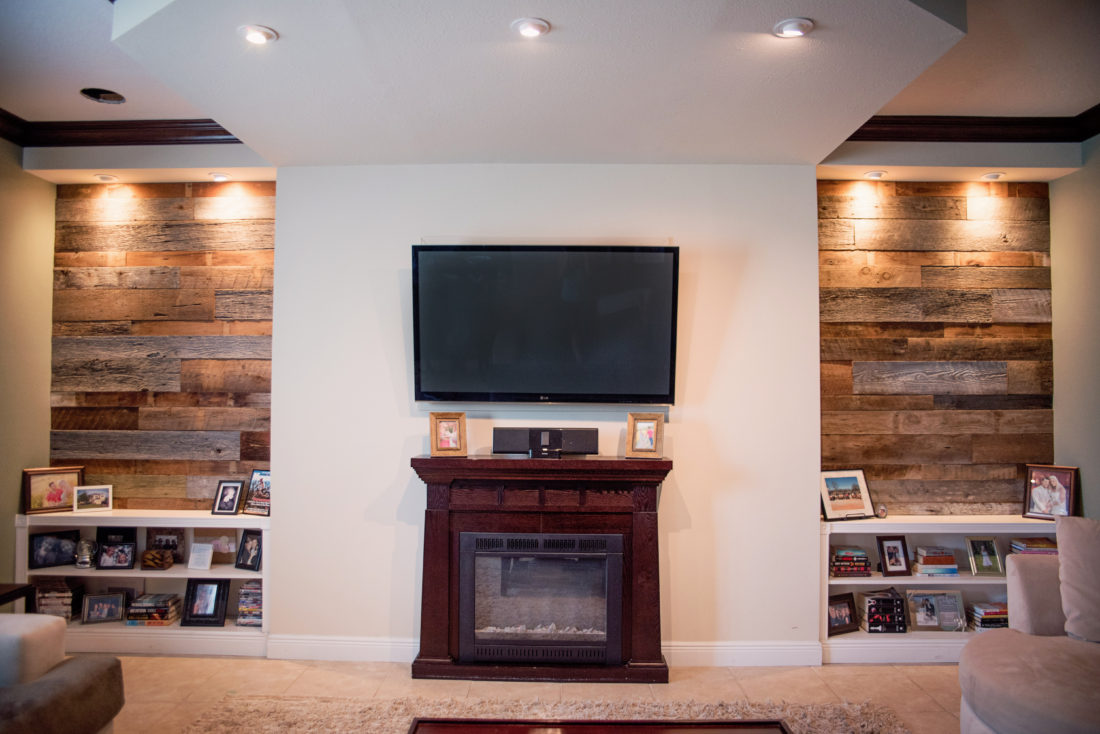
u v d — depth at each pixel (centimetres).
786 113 282
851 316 371
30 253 366
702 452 344
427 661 319
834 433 369
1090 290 350
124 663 338
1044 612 253
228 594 364
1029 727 199
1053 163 354
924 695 305
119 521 352
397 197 349
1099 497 342
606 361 333
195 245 378
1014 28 260
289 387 348
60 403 377
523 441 326
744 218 348
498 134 308
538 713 283
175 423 377
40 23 256
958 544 376
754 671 332
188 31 215
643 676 314
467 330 333
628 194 347
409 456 346
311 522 346
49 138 356
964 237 375
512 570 329
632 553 321
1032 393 374
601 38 220
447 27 213
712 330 346
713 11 203
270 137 311
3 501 349
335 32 216
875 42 222
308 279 349
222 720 276
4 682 216
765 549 342
